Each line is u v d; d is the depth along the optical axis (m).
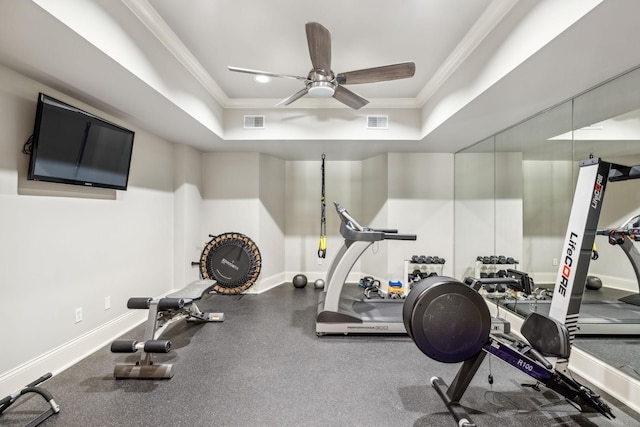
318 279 4.98
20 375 1.98
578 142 2.38
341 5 2.02
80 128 2.33
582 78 2.05
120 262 2.99
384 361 2.43
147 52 2.19
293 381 2.12
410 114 3.72
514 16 1.90
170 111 2.76
